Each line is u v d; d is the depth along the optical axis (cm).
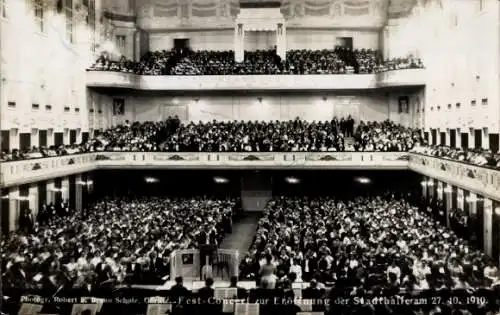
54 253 1828
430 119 3656
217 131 3884
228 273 2062
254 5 4244
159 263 1944
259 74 4066
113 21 4228
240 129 3944
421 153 3266
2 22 2725
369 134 3784
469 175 2417
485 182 2212
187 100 4409
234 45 4512
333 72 4031
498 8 2522
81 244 1953
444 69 3384
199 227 2433
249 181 4075
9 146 2838
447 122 3328
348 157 3625
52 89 3334
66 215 3062
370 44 4444
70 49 3581
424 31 3781
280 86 4056
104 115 4216
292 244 2048
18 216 2792
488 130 2662
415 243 1938
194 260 2073
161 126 4100
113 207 3150
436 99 3553
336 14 4319
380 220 2436
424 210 3203
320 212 2788
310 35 4462
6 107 2778
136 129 4022
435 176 2944
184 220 2598
